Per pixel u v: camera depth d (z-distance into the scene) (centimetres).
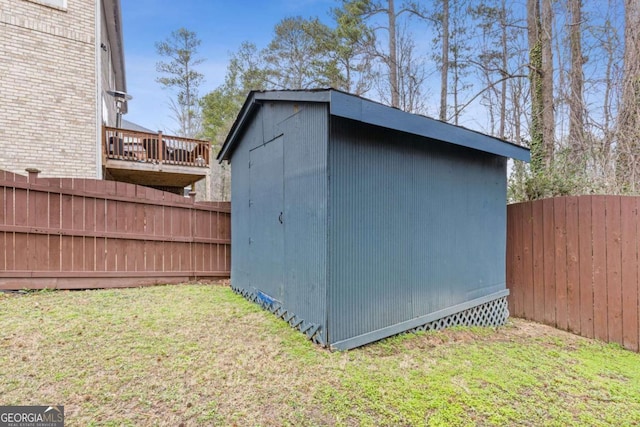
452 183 424
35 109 698
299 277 361
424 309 391
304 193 351
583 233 416
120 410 211
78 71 746
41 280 496
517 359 321
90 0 765
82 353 288
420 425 204
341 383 251
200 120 2339
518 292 491
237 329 359
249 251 506
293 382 251
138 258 577
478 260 455
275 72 1878
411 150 380
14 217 479
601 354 348
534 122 660
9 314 383
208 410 214
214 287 586
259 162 474
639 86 506
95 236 538
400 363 296
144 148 882
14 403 215
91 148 759
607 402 242
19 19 680
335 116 317
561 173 529
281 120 405
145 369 263
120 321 373
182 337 332
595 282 402
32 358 275
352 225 328
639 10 520
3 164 666
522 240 488
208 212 647
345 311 321
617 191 492
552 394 251
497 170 485
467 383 261
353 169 329
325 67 1548
